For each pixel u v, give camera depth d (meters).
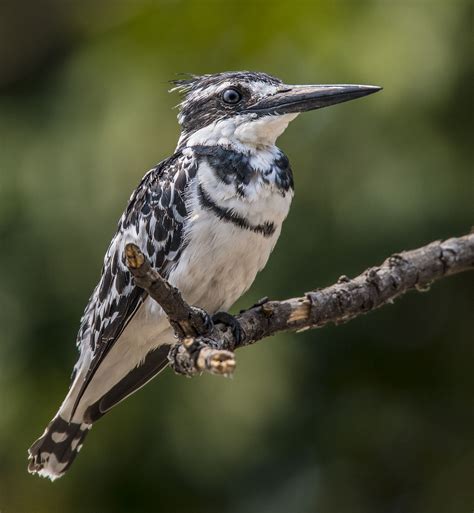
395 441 13.20
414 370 13.19
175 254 9.16
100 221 11.98
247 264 9.13
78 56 13.01
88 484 12.12
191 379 11.86
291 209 11.98
